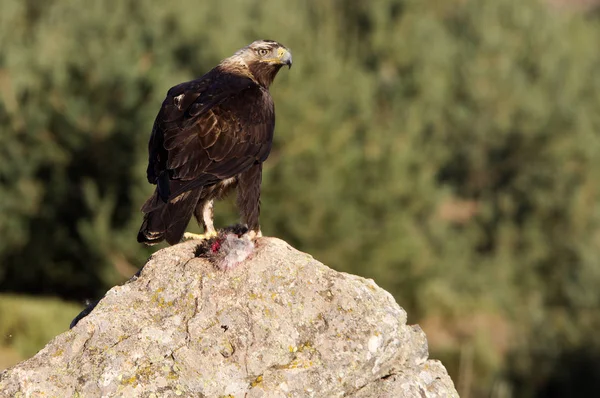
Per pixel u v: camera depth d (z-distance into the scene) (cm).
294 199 1773
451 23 3091
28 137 1919
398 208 1938
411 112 2366
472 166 2622
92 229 1814
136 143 1884
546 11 3173
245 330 488
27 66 1962
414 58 2767
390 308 514
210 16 2262
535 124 2555
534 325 1973
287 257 518
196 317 490
